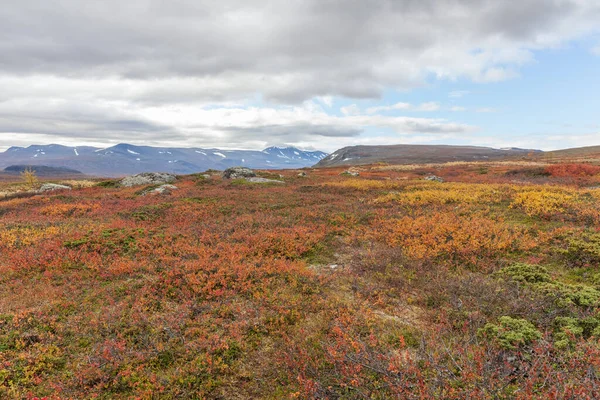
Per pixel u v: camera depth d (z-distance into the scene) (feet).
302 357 22.65
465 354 21.27
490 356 20.26
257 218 65.57
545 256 41.27
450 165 284.20
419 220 58.85
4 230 55.98
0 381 21.06
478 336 24.68
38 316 28.55
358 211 70.28
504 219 58.39
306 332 27.12
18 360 23.21
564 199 66.80
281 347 25.04
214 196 97.71
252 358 24.40
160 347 24.72
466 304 29.66
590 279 34.55
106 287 35.01
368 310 29.66
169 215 72.33
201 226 60.80
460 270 38.99
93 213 75.36
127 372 22.12
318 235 52.80
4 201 108.58
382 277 37.50
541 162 276.41
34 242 49.78
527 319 26.27
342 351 22.99
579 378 17.52
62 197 102.99
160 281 36.17
